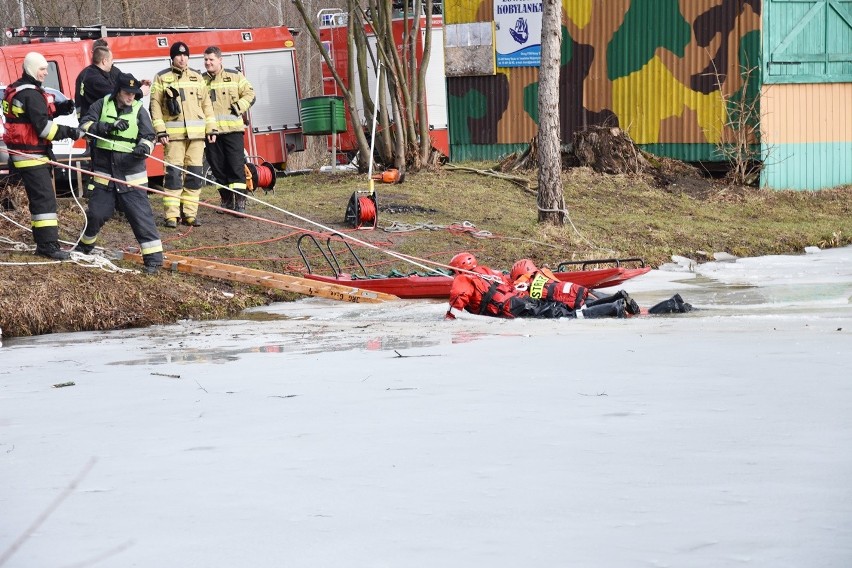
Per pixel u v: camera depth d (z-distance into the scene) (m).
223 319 35.97
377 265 45.00
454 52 79.06
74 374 22.98
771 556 8.50
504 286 32.03
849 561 8.27
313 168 86.25
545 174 54.31
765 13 71.69
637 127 75.56
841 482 10.63
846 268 44.69
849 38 73.06
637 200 65.25
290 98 76.06
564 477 11.43
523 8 77.00
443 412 15.73
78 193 50.75
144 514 10.64
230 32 73.31
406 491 11.16
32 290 34.72
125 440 14.70
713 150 73.56
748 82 72.19
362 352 24.36
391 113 78.50
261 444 13.93
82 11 117.19
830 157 73.88
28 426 16.28
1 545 9.71
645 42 74.56
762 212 65.75
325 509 10.59
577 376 18.80
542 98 54.00
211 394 18.78
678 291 38.00
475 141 80.00
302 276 41.44
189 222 47.66
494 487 11.16
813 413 14.25
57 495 11.55
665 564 8.47
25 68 37.38
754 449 12.27
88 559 9.20
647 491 10.70
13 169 43.47
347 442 13.81
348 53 72.81
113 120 38.12
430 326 29.98
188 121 46.66
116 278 37.25
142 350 27.55
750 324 26.66
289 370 21.67
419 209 56.22
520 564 8.67
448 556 8.96
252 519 10.33
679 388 16.89
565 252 49.25
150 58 69.06
